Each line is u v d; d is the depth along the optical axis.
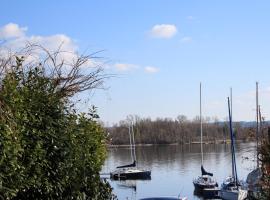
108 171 59.25
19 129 6.23
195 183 46.56
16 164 5.97
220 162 76.75
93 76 8.45
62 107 7.57
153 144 110.50
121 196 43.72
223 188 40.62
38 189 6.89
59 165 7.22
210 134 104.44
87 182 8.28
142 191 47.38
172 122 114.00
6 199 5.89
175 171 66.31
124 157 87.38
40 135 6.79
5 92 6.08
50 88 7.62
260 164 10.15
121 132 81.62
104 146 9.05
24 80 7.15
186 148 108.31
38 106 6.93
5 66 6.66
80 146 7.98
